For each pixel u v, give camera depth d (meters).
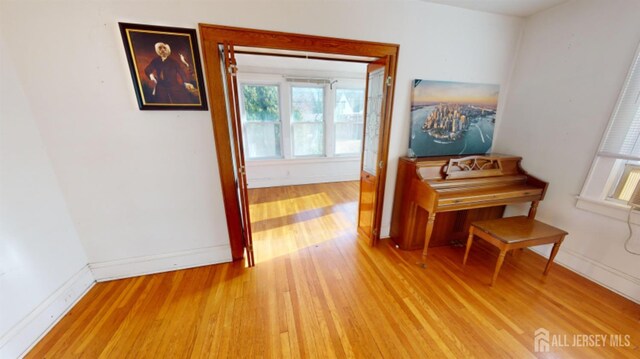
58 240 1.54
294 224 2.88
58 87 1.41
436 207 1.83
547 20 1.98
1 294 1.22
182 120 1.65
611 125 1.66
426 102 2.12
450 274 1.94
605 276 1.76
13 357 1.25
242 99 3.95
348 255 2.22
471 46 2.09
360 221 2.60
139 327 1.44
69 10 1.32
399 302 1.64
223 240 2.03
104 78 1.46
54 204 1.53
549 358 1.25
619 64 1.60
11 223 1.29
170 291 1.74
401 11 1.83
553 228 1.83
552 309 1.57
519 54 2.23
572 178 1.92
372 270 1.99
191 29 1.48
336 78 4.19
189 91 1.59
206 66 1.56
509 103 2.35
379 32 1.82
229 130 1.76
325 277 1.90
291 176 4.48
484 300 1.65
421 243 2.31
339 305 1.61
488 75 2.24
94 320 1.49
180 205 1.84
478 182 2.05
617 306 1.60
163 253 1.91
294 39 1.65
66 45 1.36
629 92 1.57
